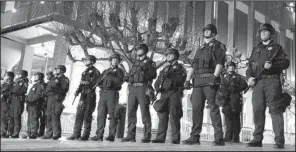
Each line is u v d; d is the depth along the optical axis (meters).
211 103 4.68
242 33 25.53
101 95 6.69
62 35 10.94
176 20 10.70
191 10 18.16
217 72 4.56
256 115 4.25
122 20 10.49
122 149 2.84
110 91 6.60
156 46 10.99
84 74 7.32
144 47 5.94
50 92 7.69
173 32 10.50
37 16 15.55
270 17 27.92
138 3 10.72
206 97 4.75
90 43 10.30
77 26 10.28
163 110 5.68
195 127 4.86
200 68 4.83
